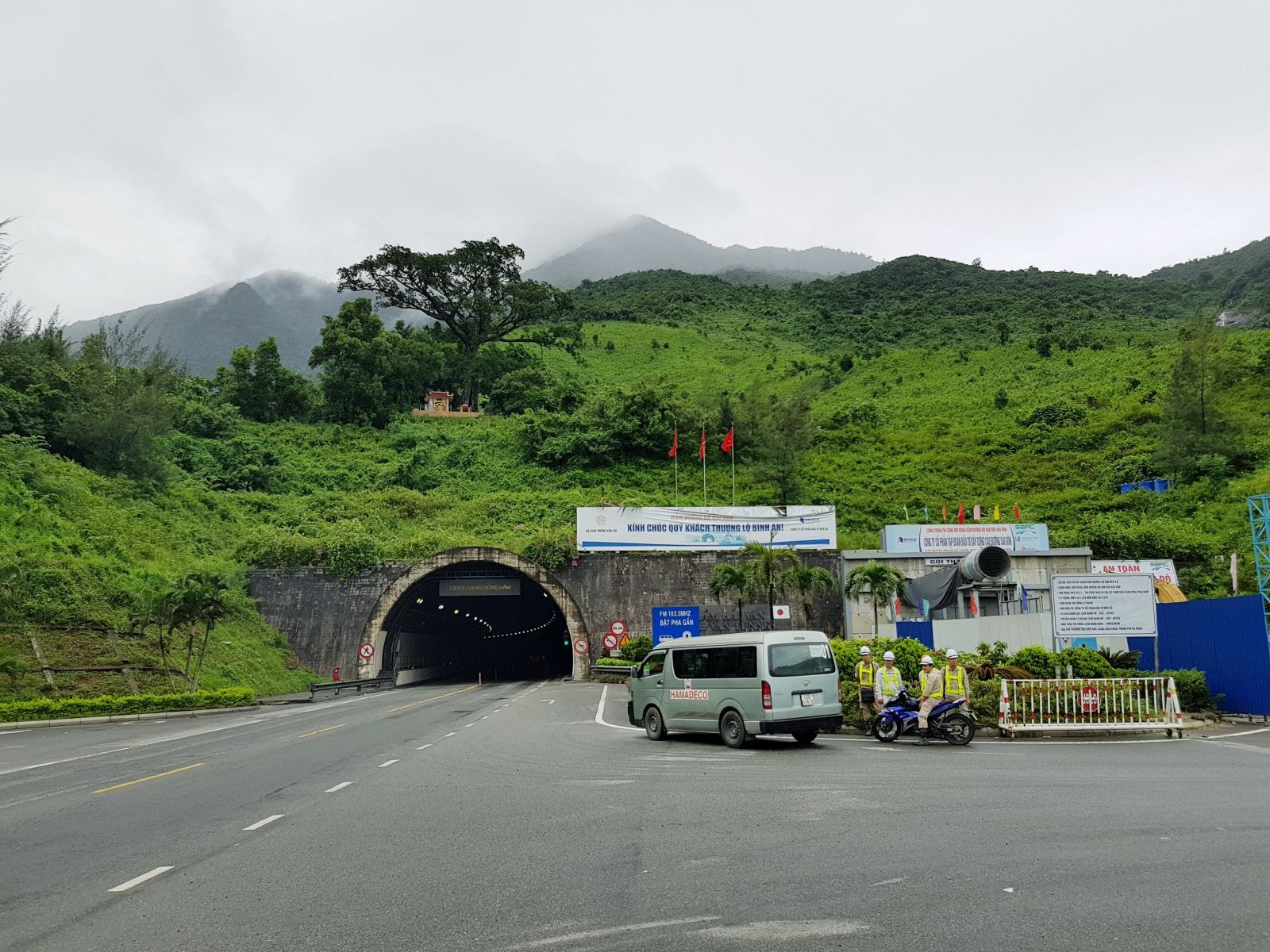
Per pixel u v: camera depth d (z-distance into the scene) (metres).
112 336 74.12
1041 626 23.31
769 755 14.65
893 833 7.81
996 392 92.19
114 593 37.59
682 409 76.81
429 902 5.89
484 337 101.25
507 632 79.25
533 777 12.27
